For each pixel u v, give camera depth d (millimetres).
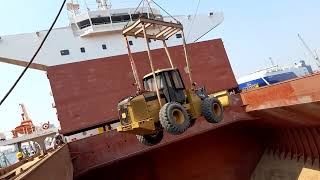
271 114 18484
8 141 29422
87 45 27734
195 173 20828
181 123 9523
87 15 27906
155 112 10055
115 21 28641
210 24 32250
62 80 19688
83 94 19812
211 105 10938
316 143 17719
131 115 9656
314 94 14031
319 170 17438
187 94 10961
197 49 23391
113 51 28109
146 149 17969
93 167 16812
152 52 22234
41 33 26812
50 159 6758
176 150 20453
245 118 19828
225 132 21938
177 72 11266
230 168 21859
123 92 20609
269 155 22766
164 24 10594
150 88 11180
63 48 26969
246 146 22703
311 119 16438
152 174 19828
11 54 25812
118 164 18875
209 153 21312
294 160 20016
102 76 20516
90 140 17203
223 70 23422
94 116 19656
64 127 19016
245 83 45594
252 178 22469
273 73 43688
